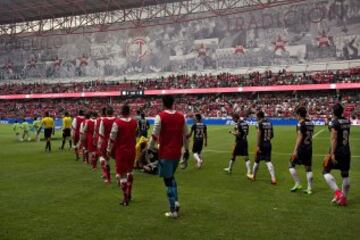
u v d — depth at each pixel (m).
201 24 57.09
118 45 63.03
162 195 8.91
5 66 70.94
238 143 11.74
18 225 6.59
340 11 48.62
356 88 43.94
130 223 6.69
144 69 61.25
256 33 53.53
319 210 7.48
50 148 19.53
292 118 41.81
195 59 57.50
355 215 7.11
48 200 8.45
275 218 6.95
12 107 63.88
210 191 9.36
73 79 66.19
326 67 49.16
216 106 50.12
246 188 9.71
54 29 67.56
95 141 12.84
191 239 5.86
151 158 12.05
